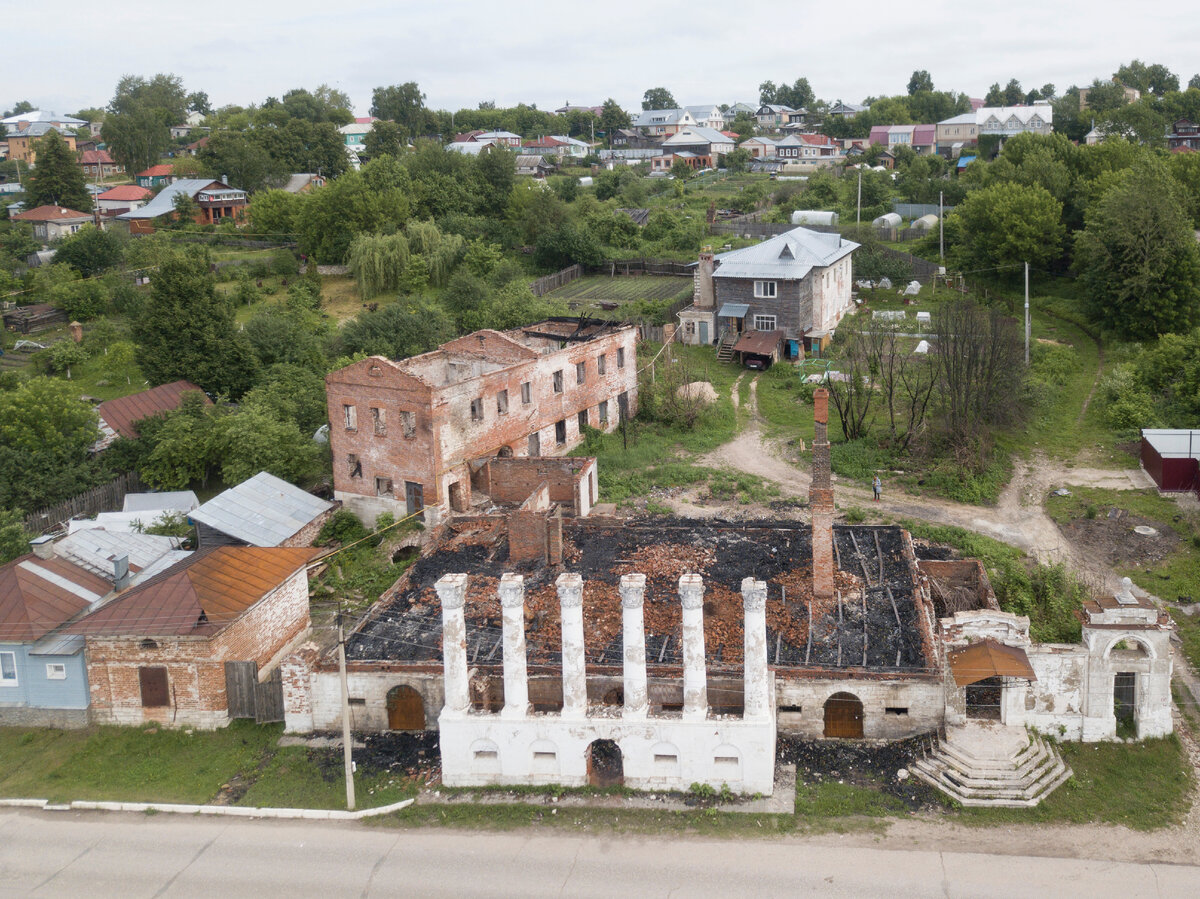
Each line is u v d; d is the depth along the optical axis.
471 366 59.78
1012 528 51.06
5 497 54.00
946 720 32.81
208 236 120.75
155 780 33.69
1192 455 53.75
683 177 163.75
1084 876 27.42
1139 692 32.84
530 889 27.67
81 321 97.12
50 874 29.06
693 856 28.67
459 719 31.72
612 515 51.91
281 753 34.66
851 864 28.09
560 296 99.81
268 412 61.25
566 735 31.44
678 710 33.62
